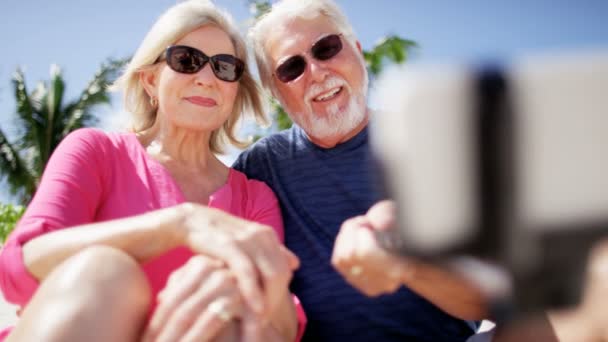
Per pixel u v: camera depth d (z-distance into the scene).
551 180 0.52
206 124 2.09
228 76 2.15
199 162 2.16
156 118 2.29
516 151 0.52
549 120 0.51
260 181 2.28
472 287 0.64
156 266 1.71
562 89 0.51
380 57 8.37
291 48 2.41
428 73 0.54
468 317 1.09
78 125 13.42
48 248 1.33
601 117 0.50
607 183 0.51
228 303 1.07
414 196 0.57
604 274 0.56
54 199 1.61
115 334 1.00
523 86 0.51
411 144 0.56
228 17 2.34
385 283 1.05
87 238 1.29
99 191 1.84
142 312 1.10
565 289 0.58
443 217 0.56
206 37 2.14
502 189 0.53
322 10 2.42
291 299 1.53
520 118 0.52
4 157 13.12
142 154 2.00
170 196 1.90
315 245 2.02
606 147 0.51
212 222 1.23
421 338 1.86
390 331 1.85
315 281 1.96
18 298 1.41
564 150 0.51
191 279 1.11
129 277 1.09
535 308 0.60
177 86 2.05
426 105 0.54
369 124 2.29
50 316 0.96
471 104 0.53
